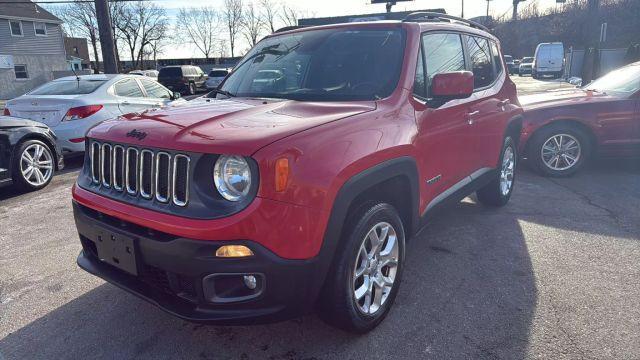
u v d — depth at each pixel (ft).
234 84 12.03
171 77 93.25
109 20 54.03
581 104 20.12
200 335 9.02
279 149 6.93
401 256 9.50
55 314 9.90
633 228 14.20
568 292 10.37
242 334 9.02
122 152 8.11
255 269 6.86
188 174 7.12
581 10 139.44
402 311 9.70
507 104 15.37
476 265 11.83
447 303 9.99
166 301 7.54
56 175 23.34
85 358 8.39
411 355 8.27
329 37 11.62
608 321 9.20
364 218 8.25
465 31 13.42
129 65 206.08
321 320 8.81
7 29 115.65
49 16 124.67
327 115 8.41
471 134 12.59
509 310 9.66
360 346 8.55
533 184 19.71
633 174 21.15
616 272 11.30
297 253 7.07
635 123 19.85
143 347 8.68
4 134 18.70
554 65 108.58
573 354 8.20
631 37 118.93
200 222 6.86
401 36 10.82
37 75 122.93
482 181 13.92
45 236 14.58
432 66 11.22
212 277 6.91
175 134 7.48
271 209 6.80
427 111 10.31
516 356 8.18
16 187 20.11
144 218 7.38
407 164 9.30
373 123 8.65
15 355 8.51
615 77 22.44
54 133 22.18
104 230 8.11
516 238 13.58
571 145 20.51
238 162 6.88
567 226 14.47
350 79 10.36
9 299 10.57
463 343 8.57
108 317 9.72
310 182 7.11
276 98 10.50
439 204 11.17
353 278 8.21
